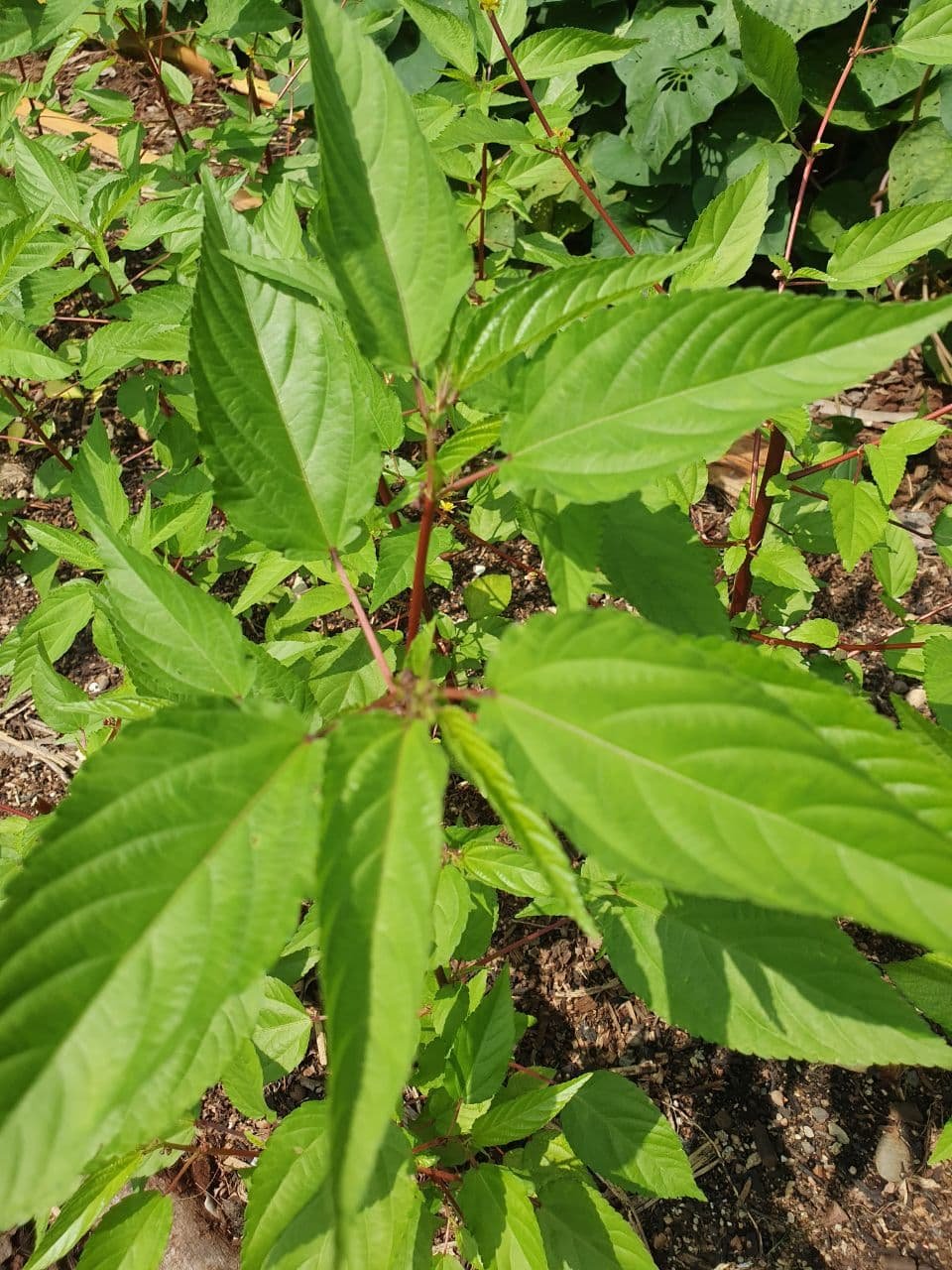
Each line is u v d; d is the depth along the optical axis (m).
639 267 0.27
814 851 0.20
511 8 0.61
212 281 0.31
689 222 1.02
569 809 0.22
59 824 0.22
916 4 0.90
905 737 0.23
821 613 0.82
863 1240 0.56
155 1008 0.21
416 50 1.09
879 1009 0.37
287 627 0.66
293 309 0.32
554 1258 0.43
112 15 0.79
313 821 0.24
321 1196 0.36
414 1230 0.38
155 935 0.22
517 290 0.28
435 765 0.23
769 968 0.38
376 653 0.30
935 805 0.23
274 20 0.77
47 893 0.21
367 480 0.32
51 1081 0.20
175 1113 0.27
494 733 0.23
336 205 0.28
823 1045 0.37
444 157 0.69
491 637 0.57
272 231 0.47
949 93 0.90
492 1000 0.45
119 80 1.30
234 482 0.31
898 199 0.94
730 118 0.99
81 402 0.96
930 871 0.20
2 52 0.67
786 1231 0.56
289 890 0.23
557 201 1.05
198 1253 0.53
